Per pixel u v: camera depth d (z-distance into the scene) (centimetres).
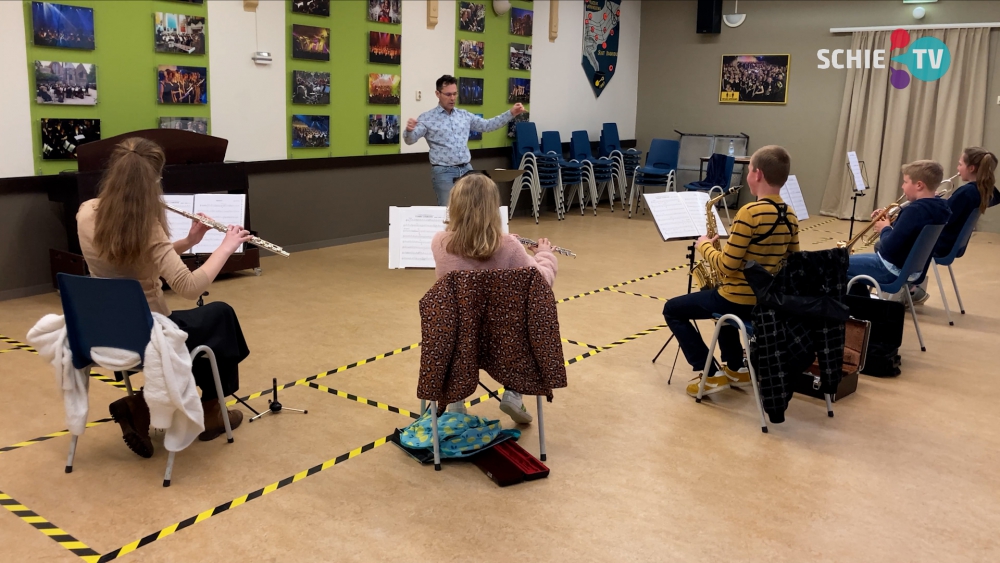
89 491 259
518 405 309
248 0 598
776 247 312
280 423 316
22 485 262
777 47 965
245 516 245
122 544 228
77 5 504
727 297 323
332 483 268
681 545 233
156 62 553
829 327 308
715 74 1014
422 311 260
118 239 255
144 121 554
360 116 702
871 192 917
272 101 631
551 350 264
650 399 351
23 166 498
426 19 743
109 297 249
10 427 307
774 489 269
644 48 1064
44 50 496
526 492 264
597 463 287
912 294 509
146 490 260
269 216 645
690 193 387
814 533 241
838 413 339
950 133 859
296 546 229
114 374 366
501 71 842
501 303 262
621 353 415
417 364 390
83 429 269
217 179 545
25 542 228
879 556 229
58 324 265
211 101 589
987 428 325
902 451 302
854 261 436
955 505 261
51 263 514
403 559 223
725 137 1006
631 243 745
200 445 294
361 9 681
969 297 551
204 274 270
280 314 473
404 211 350
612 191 966
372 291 534
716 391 354
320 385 359
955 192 473
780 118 978
